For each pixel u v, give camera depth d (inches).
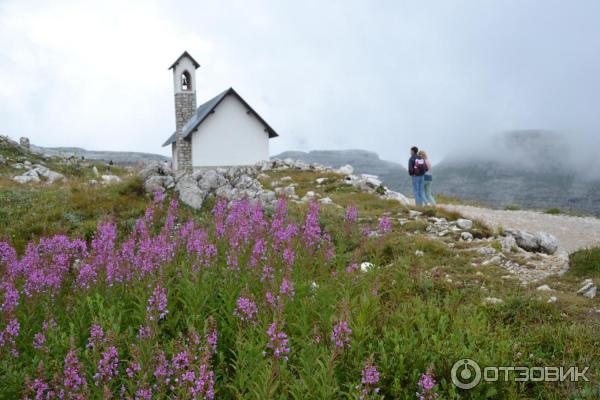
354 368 231.5
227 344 258.7
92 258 324.5
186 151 1759.4
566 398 216.8
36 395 201.6
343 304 251.1
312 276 357.7
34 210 644.7
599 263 405.4
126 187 739.4
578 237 763.4
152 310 246.8
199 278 293.7
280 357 226.2
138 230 445.1
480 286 374.0
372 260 389.1
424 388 203.6
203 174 783.7
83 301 283.9
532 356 254.2
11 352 236.8
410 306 309.0
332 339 226.4
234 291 281.3
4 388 214.8
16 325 240.2
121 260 321.7
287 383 215.2
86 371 218.5
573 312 313.6
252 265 310.3
